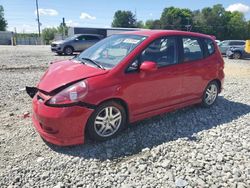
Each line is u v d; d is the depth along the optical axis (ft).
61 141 12.54
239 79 34.22
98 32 125.70
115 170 11.51
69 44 64.75
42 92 13.04
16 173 11.19
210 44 19.13
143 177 11.07
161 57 15.55
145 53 14.70
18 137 14.25
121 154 12.80
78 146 13.28
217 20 310.86
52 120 12.23
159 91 15.43
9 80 28.45
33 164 11.82
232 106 20.61
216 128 16.03
